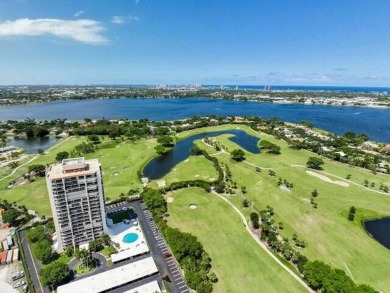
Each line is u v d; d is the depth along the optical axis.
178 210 131.12
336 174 177.00
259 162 197.50
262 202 138.88
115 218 125.50
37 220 123.62
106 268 94.88
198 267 91.00
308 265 86.62
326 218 124.75
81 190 99.44
